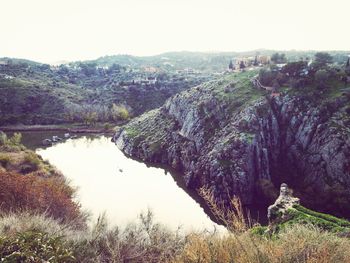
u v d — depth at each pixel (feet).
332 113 269.23
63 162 341.41
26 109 600.80
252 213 225.35
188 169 303.48
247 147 259.80
